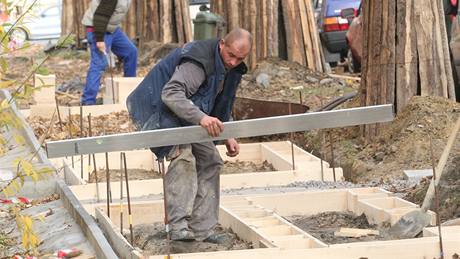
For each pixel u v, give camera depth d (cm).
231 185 2783
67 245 2127
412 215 2092
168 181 1998
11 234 2239
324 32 5466
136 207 2352
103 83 4703
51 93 3800
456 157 2383
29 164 1845
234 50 1909
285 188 2691
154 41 5412
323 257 1836
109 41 3991
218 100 1988
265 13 4300
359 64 4934
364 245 1855
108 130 3484
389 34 3092
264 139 3488
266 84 4078
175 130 1842
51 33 6781
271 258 1820
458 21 3647
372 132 3084
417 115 3002
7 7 1861
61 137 3316
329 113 1864
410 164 2834
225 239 2070
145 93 1975
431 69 3131
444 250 1866
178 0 5350
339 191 2467
